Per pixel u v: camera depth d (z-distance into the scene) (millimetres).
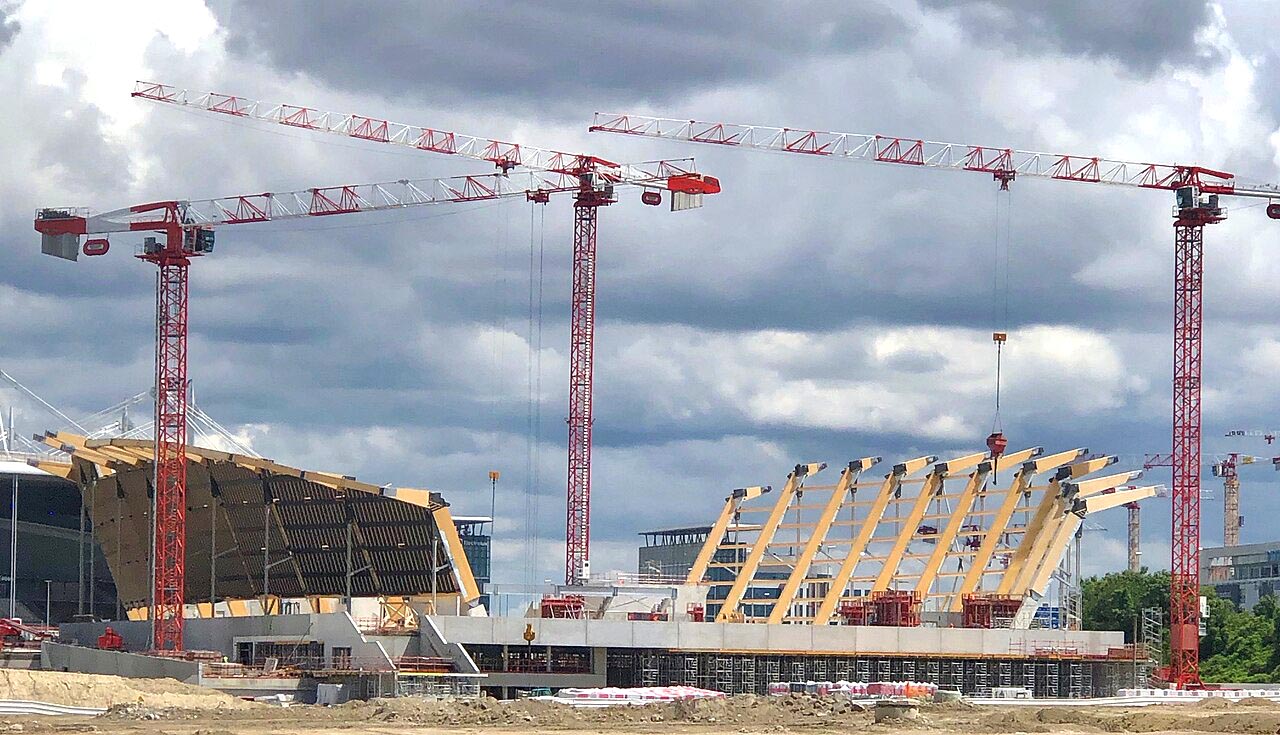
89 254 167375
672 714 100375
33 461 177625
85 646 154375
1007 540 168250
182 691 116938
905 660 142625
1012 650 145500
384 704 104625
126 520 167625
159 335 159625
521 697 121375
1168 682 164000
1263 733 98688
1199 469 175625
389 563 146250
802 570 155750
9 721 95188
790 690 129750
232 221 176625
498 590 143125
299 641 132500
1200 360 177625
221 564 163250
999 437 161875
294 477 146625
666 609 145500
